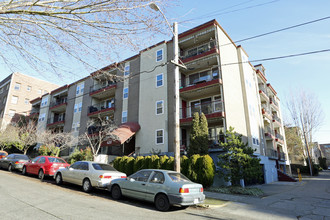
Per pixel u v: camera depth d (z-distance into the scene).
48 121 32.12
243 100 21.84
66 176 10.90
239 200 10.01
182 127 19.06
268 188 16.41
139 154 19.12
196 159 13.06
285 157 33.88
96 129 23.53
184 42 20.50
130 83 22.70
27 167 14.31
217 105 18.41
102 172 9.48
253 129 22.02
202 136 14.95
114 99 23.69
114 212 6.42
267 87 32.50
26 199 7.36
